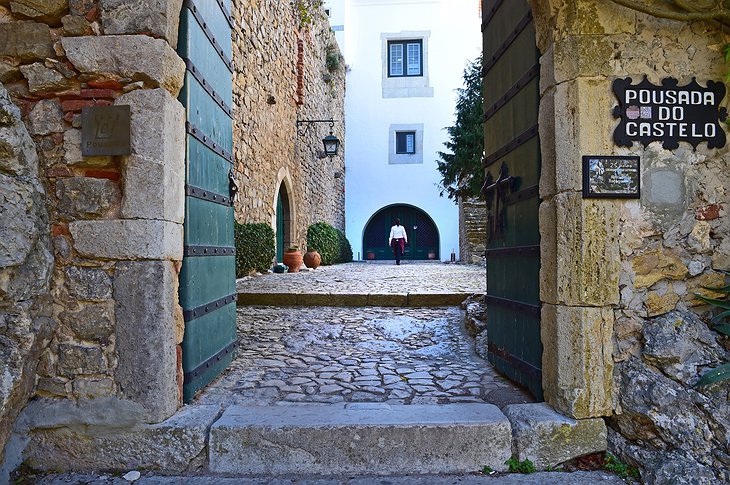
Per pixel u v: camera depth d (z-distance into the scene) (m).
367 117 17.42
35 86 2.24
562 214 2.31
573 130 2.30
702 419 2.10
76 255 2.25
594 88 2.30
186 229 2.48
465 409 2.45
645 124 2.31
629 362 2.29
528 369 2.67
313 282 7.03
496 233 3.19
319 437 2.24
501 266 3.11
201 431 2.24
